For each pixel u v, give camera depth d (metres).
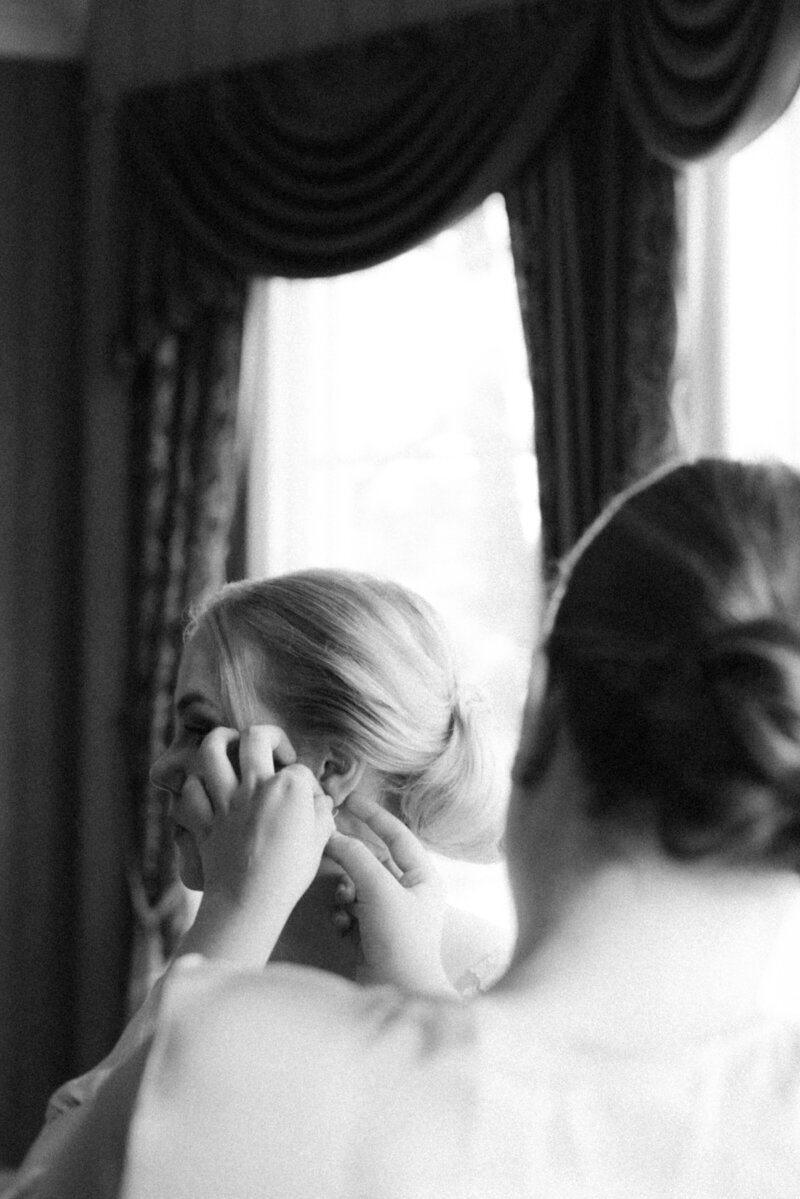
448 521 5.41
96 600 5.84
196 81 5.54
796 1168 0.85
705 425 4.65
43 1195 0.87
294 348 5.64
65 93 6.02
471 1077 0.85
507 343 5.33
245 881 1.20
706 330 4.66
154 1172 0.83
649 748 0.83
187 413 5.54
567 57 4.77
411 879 1.45
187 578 5.50
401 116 5.09
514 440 5.31
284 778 1.27
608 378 4.62
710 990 0.88
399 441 5.49
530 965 0.89
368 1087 0.85
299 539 5.61
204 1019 0.87
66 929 5.94
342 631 1.64
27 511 6.00
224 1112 0.84
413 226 5.06
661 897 0.87
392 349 5.52
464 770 1.66
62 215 6.01
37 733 5.98
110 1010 5.78
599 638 0.85
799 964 4.00
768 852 0.84
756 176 4.60
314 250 5.24
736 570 0.83
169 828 5.55
